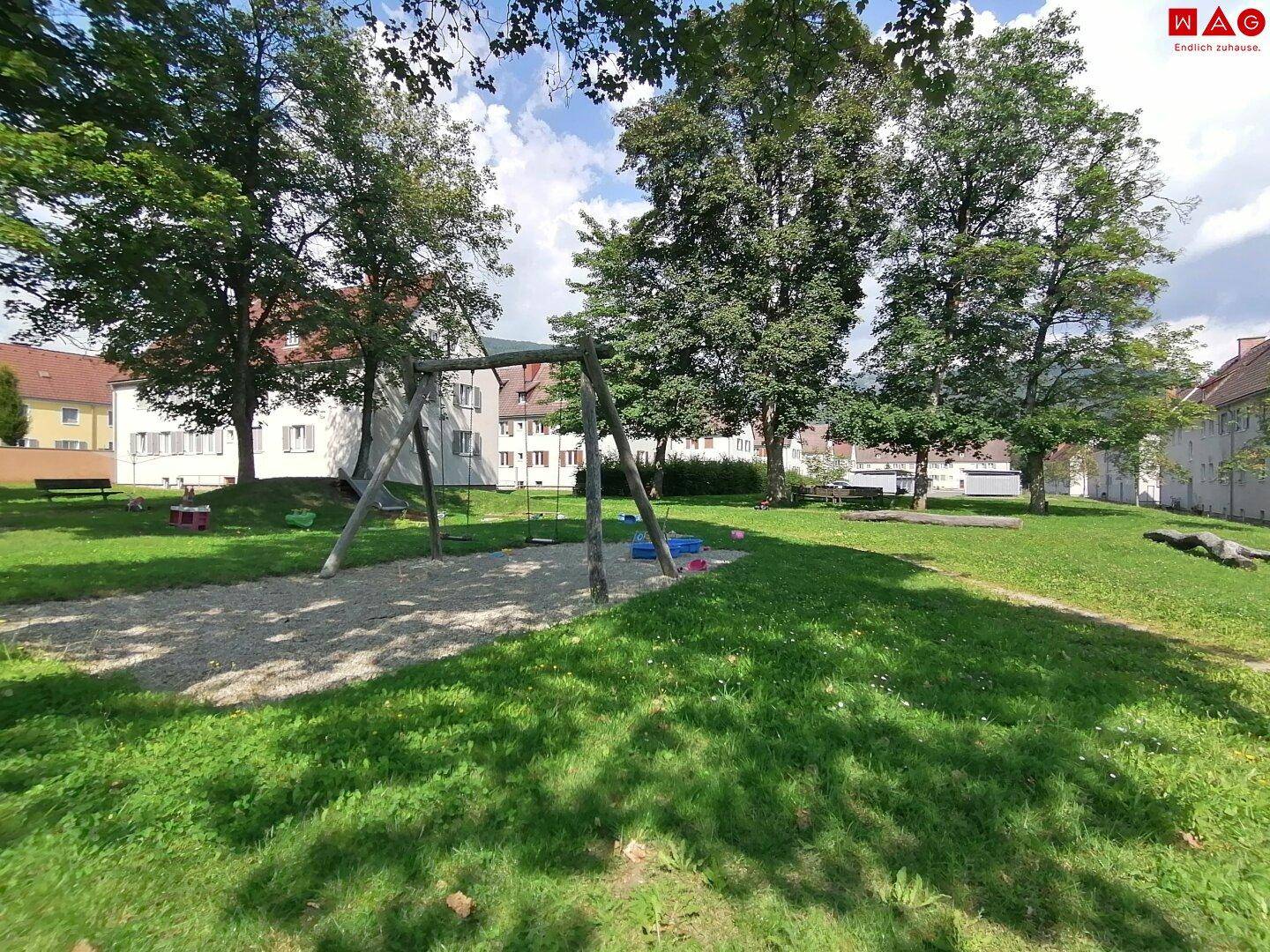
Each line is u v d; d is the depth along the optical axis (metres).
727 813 2.71
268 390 23.06
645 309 27.55
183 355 20.23
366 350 22.17
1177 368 23.70
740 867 2.41
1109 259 23.00
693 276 25.23
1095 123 23.00
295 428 30.86
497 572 8.83
